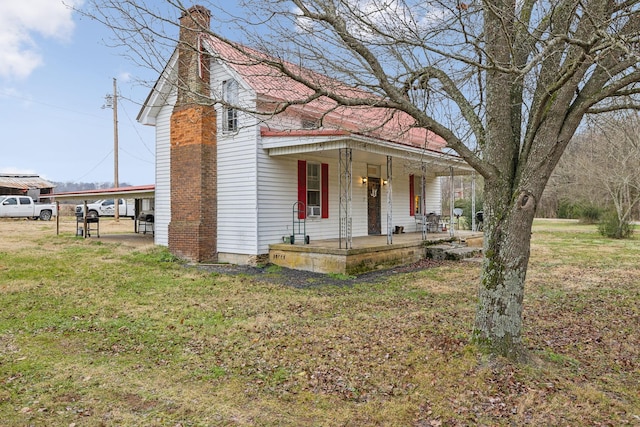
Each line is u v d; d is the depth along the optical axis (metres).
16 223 25.11
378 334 5.66
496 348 4.53
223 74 11.94
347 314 6.81
